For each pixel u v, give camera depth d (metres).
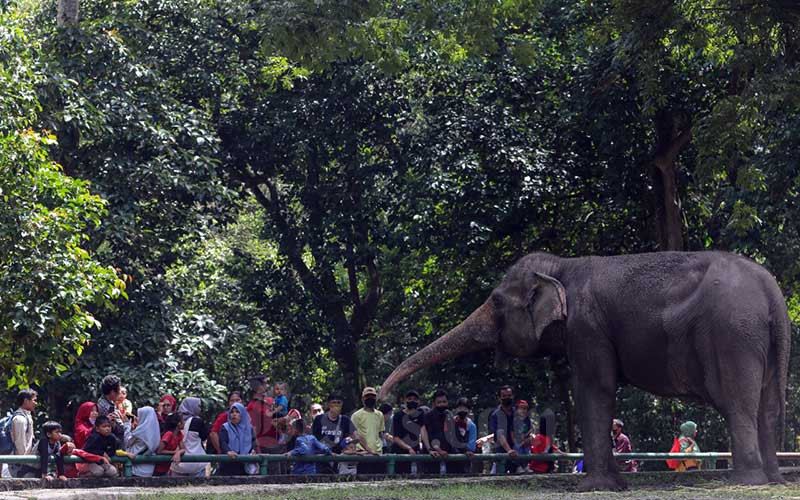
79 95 18.91
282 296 25.92
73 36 19.67
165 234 20.80
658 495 8.77
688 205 22.33
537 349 11.05
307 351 26.36
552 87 21.59
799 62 14.16
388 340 28.94
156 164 19.39
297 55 14.50
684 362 10.02
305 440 12.34
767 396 9.88
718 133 14.10
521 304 11.08
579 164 21.58
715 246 21.92
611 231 22.59
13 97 15.73
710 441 23.92
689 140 20.67
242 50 24.08
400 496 9.20
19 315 14.48
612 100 19.66
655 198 20.67
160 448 11.55
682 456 13.22
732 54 15.91
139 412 11.55
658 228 20.66
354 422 13.01
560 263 10.99
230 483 11.19
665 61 18.59
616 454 12.81
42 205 15.34
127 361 19.66
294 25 14.22
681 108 19.44
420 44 20.61
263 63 23.86
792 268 19.70
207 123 21.28
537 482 10.97
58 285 14.73
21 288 14.77
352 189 24.31
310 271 26.08
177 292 21.06
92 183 19.02
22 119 15.57
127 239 19.78
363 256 24.50
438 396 12.75
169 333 20.20
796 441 28.39
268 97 23.92
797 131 16.19
